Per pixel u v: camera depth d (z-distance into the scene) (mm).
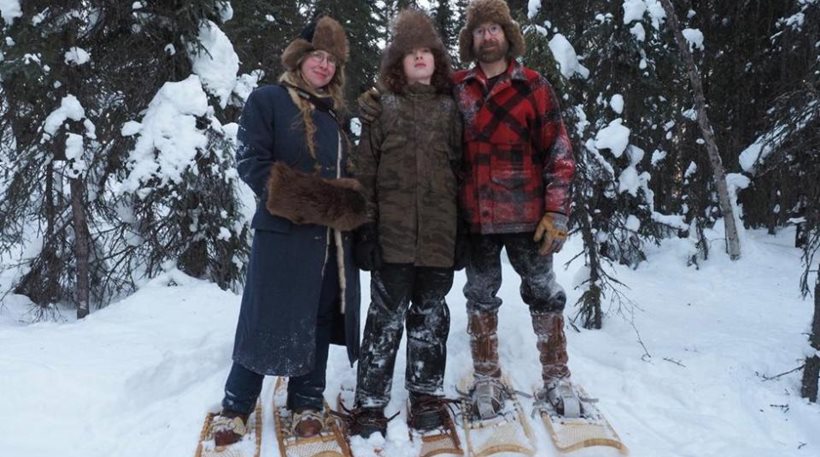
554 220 2742
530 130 2828
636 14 5844
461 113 2818
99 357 3553
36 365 3260
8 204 5613
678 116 6875
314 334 2607
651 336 4422
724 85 8516
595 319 4645
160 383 3381
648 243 7668
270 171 2500
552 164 2818
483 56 2783
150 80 5613
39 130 5359
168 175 5180
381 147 2701
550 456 2609
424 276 2760
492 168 2797
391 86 2725
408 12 2758
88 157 5477
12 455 2592
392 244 2662
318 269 2592
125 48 5516
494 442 2625
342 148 2707
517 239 2904
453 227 2758
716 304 5500
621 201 6402
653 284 6160
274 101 2580
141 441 2746
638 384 3395
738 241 7340
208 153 5391
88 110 5520
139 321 4402
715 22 8414
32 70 4836
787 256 7391
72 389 3119
